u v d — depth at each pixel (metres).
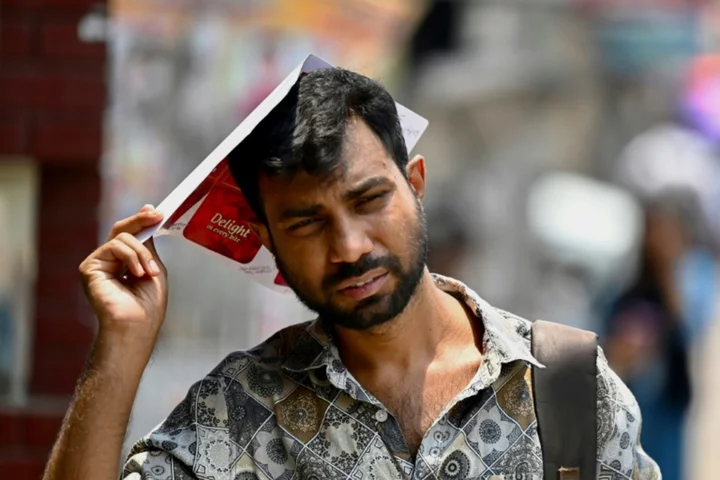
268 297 17.23
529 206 25.88
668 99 27.78
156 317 5.82
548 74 26.59
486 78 26.12
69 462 5.64
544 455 5.77
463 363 5.91
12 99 9.88
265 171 5.59
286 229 5.61
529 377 5.88
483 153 26.30
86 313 10.05
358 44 20.20
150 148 18.23
